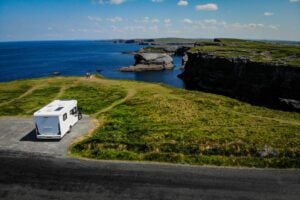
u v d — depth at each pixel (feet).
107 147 112.47
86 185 82.69
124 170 92.48
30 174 89.56
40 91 228.84
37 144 116.98
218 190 79.87
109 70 525.75
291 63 297.12
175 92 235.81
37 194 78.23
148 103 196.13
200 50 490.08
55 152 108.37
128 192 78.89
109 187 81.56
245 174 89.86
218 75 371.76
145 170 92.48
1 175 88.79
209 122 156.56
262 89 308.40
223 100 217.97
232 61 354.95
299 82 273.54
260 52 437.58
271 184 83.30
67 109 131.75
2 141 120.37
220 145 115.24
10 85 249.34
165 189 80.43
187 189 80.23
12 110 175.52
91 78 283.18
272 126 151.23
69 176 88.22
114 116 166.71
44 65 609.01
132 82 272.31
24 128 139.13
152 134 132.57
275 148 111.04
